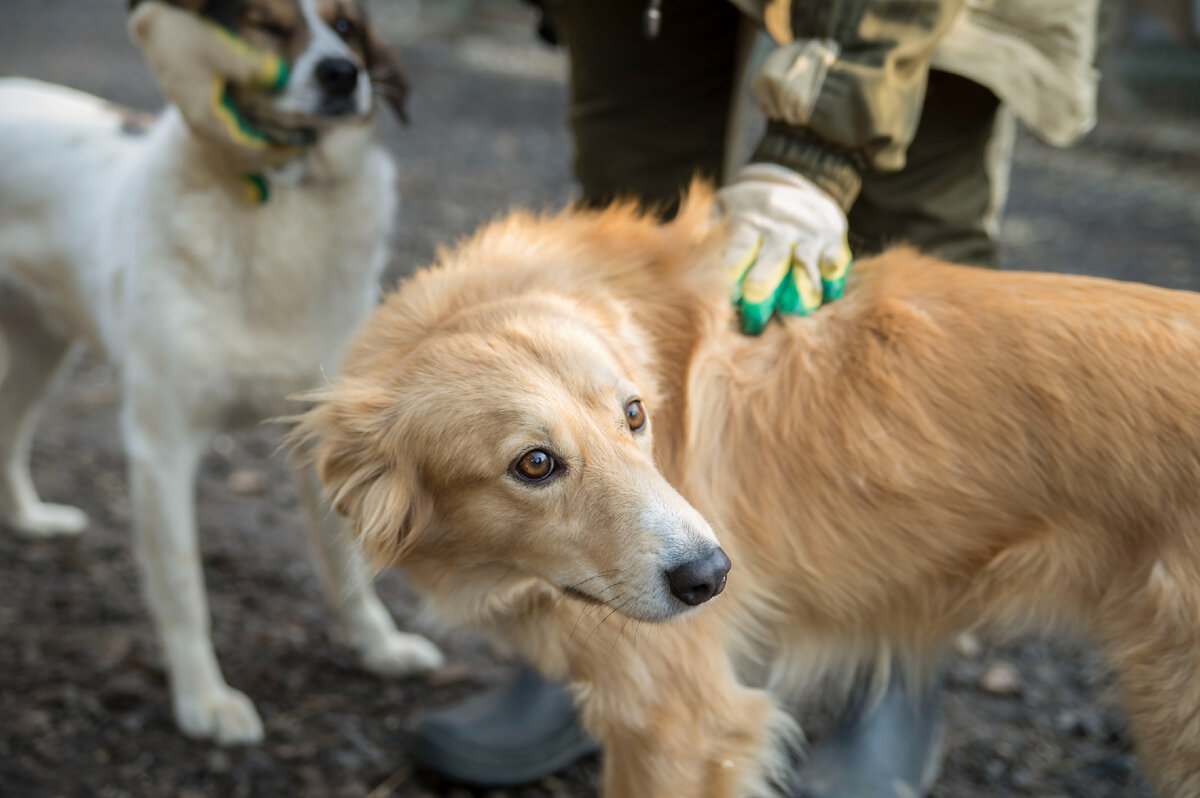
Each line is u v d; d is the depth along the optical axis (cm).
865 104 185
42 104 311
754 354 196
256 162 243
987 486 182
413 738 246
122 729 260
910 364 186
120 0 1975
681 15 239
